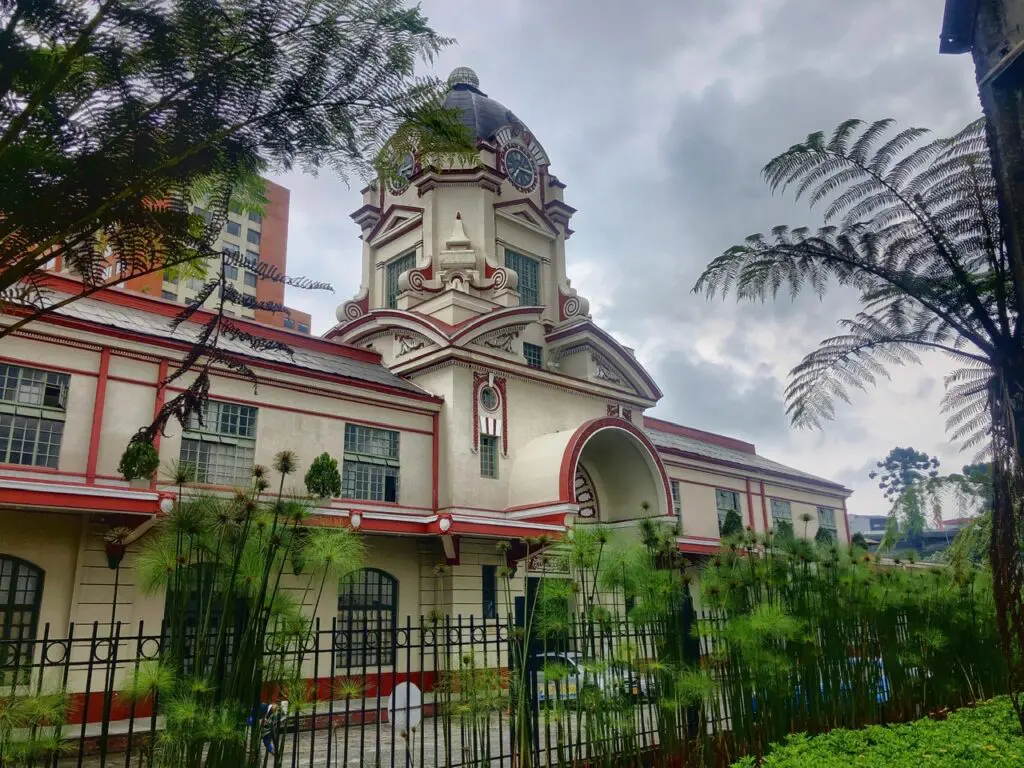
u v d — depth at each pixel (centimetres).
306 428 1959
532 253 2870
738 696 849
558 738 729
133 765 1170
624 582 784
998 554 651
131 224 603
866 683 1031
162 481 1648
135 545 1573
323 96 589
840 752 816
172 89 550
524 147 2956
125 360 1678
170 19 525
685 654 876
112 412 1636
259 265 701
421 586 2042
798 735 870
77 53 502
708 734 901
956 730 904
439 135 657
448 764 682
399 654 1911
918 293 793
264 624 574
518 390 2395
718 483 3334
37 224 537
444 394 2244
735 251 900
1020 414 640
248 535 604
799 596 966
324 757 1117
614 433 2366
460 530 1880
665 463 3091
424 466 2183
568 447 2195
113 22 514
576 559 780
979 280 779
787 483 3719
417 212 2752
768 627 788
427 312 2502
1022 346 654
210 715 507
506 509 2236
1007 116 383
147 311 1903
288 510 610
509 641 768
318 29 564
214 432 1792
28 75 514
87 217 550
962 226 777
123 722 1430
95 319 1666
